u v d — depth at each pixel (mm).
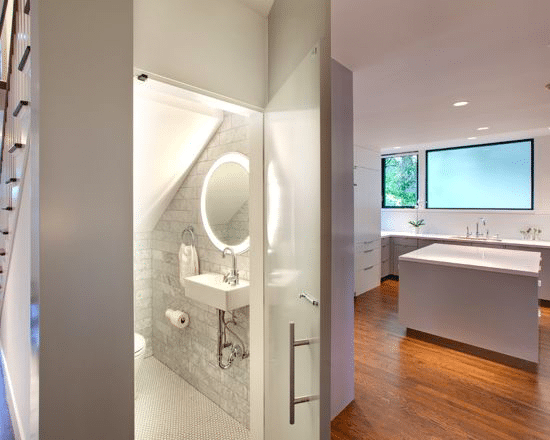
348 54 1913
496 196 5062
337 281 2111
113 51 981
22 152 1666
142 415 2193
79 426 916
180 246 2643
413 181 5969
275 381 1421
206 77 1352
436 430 1953
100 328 953
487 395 2312
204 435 2010
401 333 3463
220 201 2270
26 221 1653
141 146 2062
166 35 1217
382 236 5500
